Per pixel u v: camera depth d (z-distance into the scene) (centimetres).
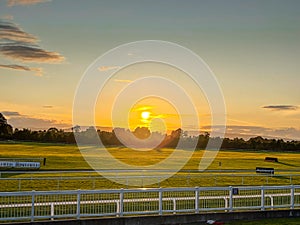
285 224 2520
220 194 3247
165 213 2522
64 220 2248
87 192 2322
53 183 4691
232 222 2550
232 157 10481
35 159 7919
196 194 2556
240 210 2670
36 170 6034
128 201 2541
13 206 2309
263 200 2717
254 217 2642
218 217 2564
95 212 2475
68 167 7294
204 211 2559
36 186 4478
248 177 5656
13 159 7744
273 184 5122
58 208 2453
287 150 11756
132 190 2416
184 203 2752
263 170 6181
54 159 8694
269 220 2625
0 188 4272
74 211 2486
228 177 5569
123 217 2367
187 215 2502
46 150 10550
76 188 4406
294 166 9100
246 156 10788
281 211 2706
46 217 2228
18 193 2202
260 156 10806
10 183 4619
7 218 2164
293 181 5431
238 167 8606
